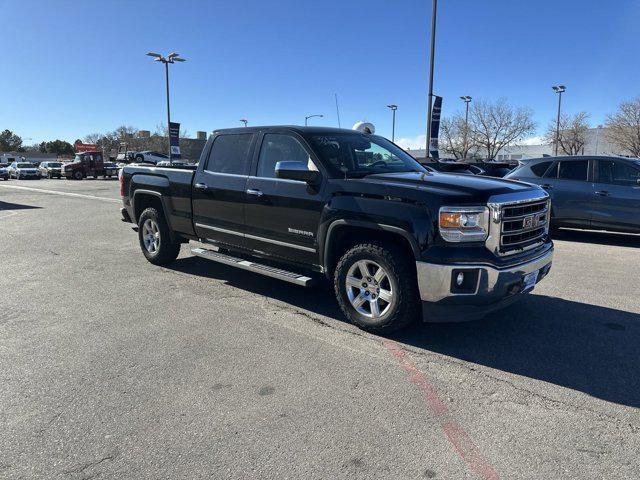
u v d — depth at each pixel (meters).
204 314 4.96
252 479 2.49
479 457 2.66
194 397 3.29
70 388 3.42
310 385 3.46
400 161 5.33
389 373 3.65
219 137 5.84
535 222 4.23
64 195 21.14
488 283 3.76
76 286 6.02
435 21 17.75
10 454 2.69
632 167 8.69
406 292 4.05
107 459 2.64
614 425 2.97
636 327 4.61
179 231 6.46
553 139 60.31
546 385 3.48
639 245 8.86
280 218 4.95
